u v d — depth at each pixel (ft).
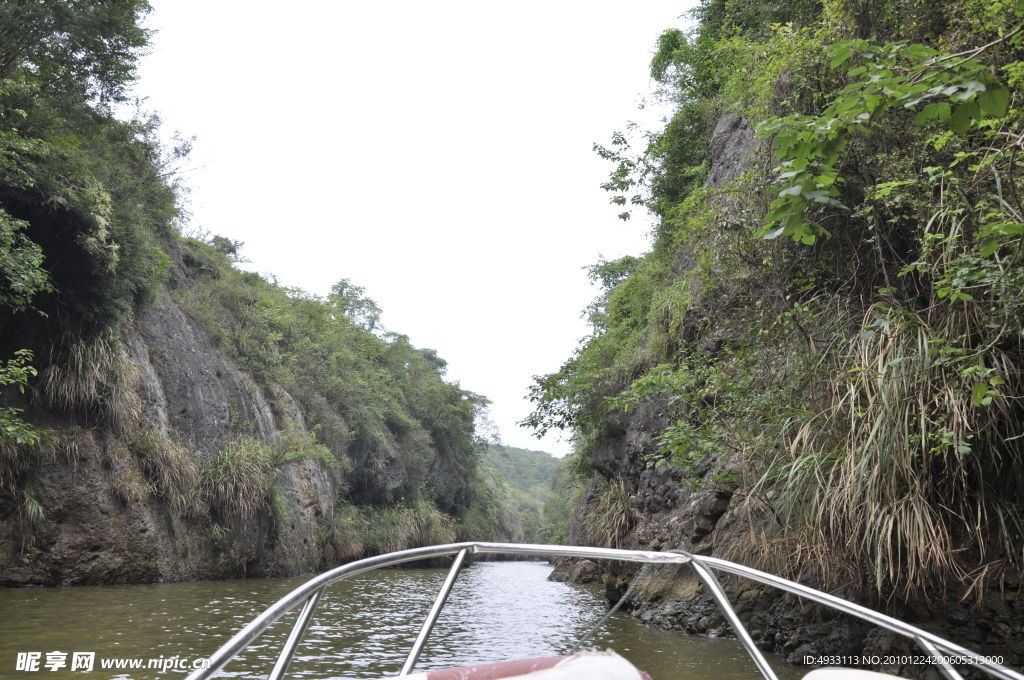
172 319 62.39
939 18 23.66
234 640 6.22
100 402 45.83
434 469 132.46
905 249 23.52
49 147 40.83
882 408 18.58
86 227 43.75
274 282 104.88
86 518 42.96
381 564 7.88
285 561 63.46
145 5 48.44
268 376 79.15
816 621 21.88
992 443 18.39
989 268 17.11
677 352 33.88
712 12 55.01
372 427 105.09
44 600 33.78
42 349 43.68
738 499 28.68
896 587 18.58
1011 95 17.08
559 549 8.48
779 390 23.27
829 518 19.88
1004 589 18.57
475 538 142.31
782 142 13.15
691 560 8.46
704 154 51.70
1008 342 18.83
